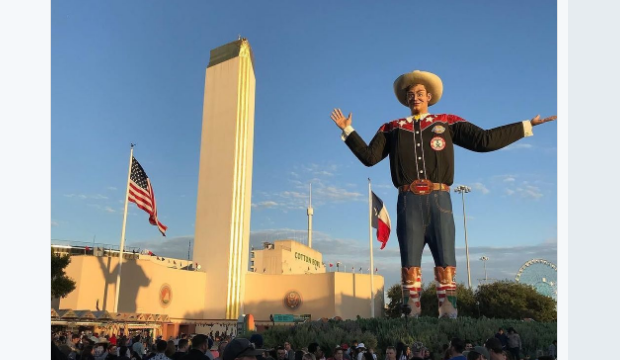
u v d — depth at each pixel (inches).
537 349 730.8
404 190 685.9
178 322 2041.1
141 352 671.8
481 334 642.2
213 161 2359.7
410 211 677.3
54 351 236.1
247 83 2433.6
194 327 2110.0
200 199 2345.0
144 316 1598.2
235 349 195.3
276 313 2309.3
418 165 680.4
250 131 2474.2
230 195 2268.7
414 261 674.8
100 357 554.9
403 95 744.3
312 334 707.4
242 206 2288.4
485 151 660.7
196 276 2176.4
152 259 2501.2
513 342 631.8
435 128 685.9
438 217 669.9
